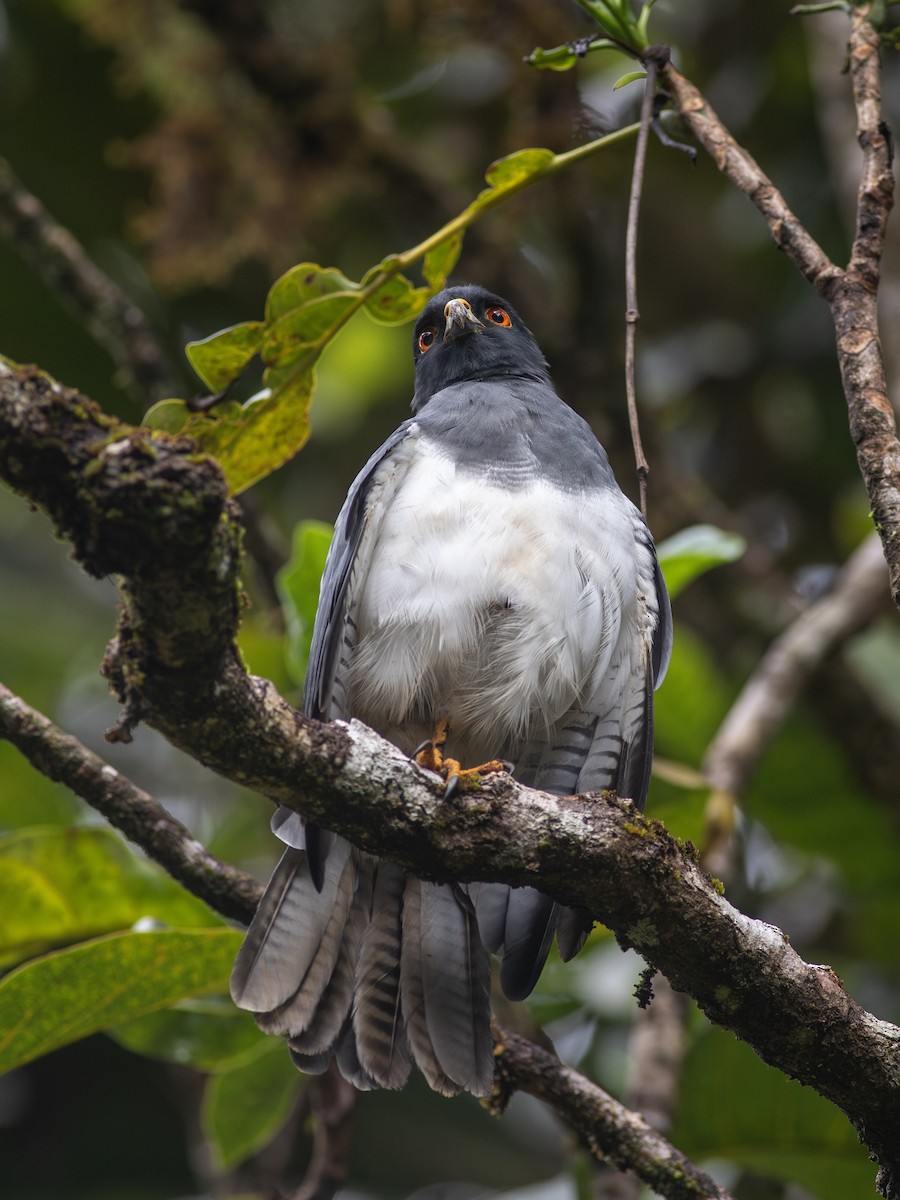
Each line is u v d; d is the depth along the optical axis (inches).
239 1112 307.1
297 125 473.4
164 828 247.0
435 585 288.8
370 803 207.0
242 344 257.4
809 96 520.7
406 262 259.6
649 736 293.9
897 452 213.6
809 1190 313.0
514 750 305.9
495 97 521.3
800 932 430.0
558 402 335.3
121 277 522.9
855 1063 215.5
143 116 510.3
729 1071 303.3
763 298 535.5
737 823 360.5
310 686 287.6
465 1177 441.4
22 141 511.8
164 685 187.3
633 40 249.8
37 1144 445.4
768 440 526.0
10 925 287.4
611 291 461.4
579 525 295.0
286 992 245.6
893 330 418.3
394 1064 255.3
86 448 169.8
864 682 420.5
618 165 470.9
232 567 178.4
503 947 270.2
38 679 511.5
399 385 535.8
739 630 470.0
